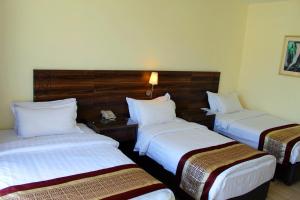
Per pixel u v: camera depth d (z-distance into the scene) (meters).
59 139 2.60
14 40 2.78
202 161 2.55
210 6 4.38
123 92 3.66
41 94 3.02
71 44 3.13
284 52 4.54
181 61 4.26
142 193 1.84
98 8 3.23
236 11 4.80
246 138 3.81
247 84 5.17
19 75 2.89
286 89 4.57
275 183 3.46
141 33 3.68
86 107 3.38
